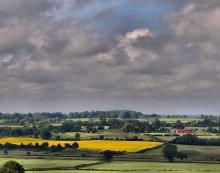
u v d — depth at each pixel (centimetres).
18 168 10725
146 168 13138
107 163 14388
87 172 12138
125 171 12406
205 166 13812
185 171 12544
